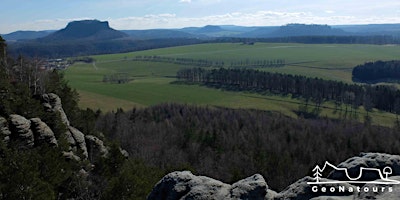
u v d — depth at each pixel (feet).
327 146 377.71
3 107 169.48
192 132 415.23
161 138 394.93
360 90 629.92
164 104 554.46
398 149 366.22
